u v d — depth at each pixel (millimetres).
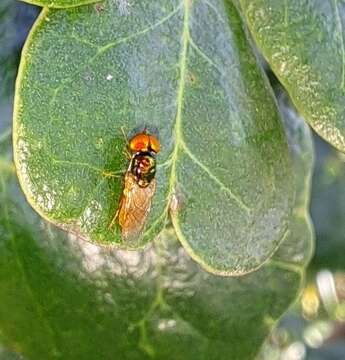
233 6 50
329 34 50
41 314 52
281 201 51
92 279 53
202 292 54
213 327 55
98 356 53
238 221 50
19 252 52
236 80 50
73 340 53
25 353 52
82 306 53
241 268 50
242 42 50
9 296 52
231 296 55
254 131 50
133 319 53
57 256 52
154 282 53
